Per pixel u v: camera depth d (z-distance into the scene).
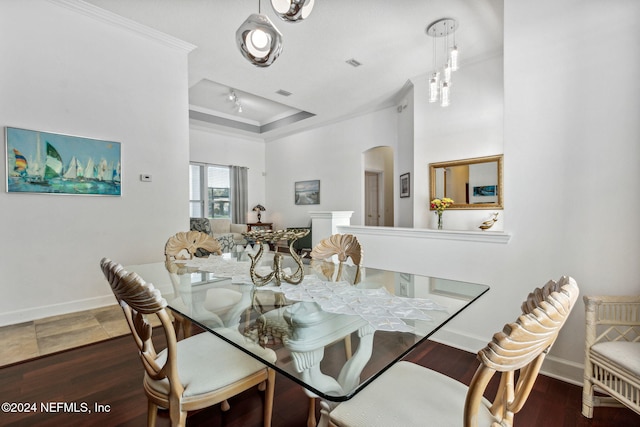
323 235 3.22
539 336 0.70
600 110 1.73
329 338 1.17
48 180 2.79
